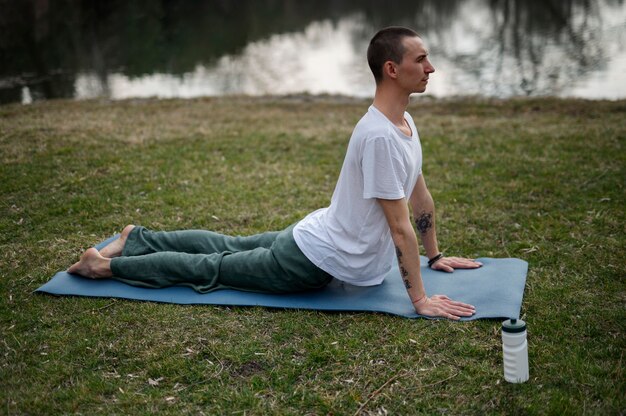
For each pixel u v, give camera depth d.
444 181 5.66
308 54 15.53
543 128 7.29
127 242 3.95
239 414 2.69
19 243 4.49
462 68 12.93
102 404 2.78
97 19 20.48
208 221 4.88
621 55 13.16
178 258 3.72
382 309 3.45
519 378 2.80
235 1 24.25
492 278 3.75
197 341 3.23
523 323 2.78
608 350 3.04
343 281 3.60
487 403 2.71
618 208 4.82
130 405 2.77
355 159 3.33
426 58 3.25
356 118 8.47
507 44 14.99
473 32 16.77
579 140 6.61
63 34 18.17
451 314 3.35
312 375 2.95
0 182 5.56
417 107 9.30
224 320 3.42
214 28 19.36
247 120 8.30
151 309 3.53
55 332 3.34
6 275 4.00
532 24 17.17
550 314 3.40
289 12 22.09
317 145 6.92
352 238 3.46
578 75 11.81
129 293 3.70
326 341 3.21
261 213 5.03
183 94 11.67
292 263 3.54
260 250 3.65
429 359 3.03
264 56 15.37
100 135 7.09
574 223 4.62
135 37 17.89
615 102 8.83
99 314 3.50
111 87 12.27
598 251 4.15
